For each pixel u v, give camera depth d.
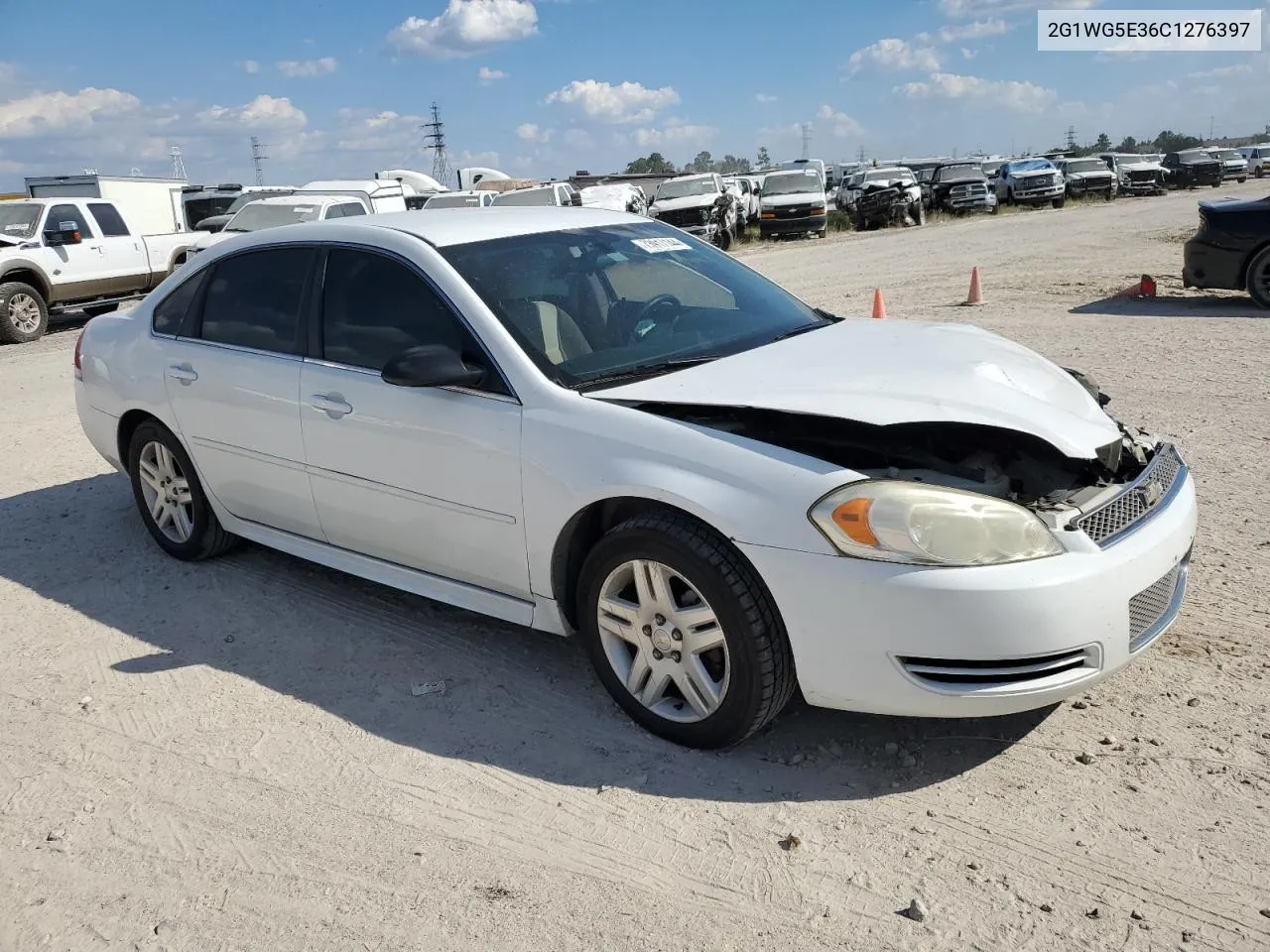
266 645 4.26
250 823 3.10
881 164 51.78
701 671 3.27
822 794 3.11
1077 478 3.44
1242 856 2.74
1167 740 3.27
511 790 3.20
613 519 3.55
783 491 3.05
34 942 2.66
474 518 3.74
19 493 6.54
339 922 2.68
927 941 2.52
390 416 3.90
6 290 14.49
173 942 2.64
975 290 12.84
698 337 3.98
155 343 4.98
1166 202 38.06
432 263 3.89
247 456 4.55
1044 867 2.75
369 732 3.57
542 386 3.56
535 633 4.27
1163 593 3.33
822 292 15.48
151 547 5.43
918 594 2.90
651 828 2.99
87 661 4.18
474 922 2.65
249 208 17.56
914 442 3.46
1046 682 2.99
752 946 2.54
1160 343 9.53
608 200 26.36
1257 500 5.24
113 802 3.23
